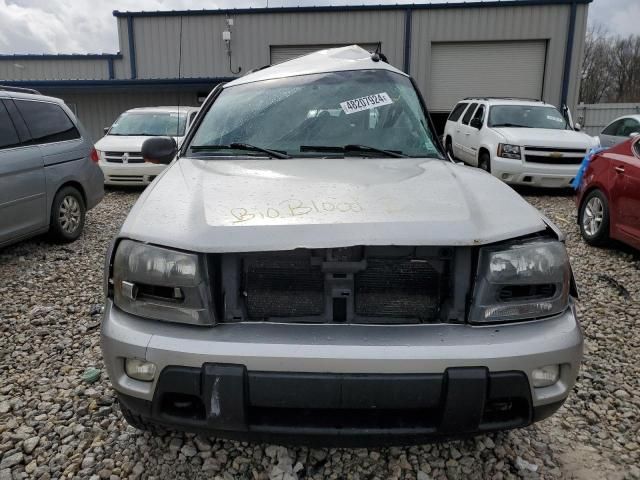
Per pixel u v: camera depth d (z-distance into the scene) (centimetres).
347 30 1664
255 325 185
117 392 190
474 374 171
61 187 566
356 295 192
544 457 230
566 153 856
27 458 229
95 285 451
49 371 304
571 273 202
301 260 190
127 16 1709
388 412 182
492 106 1014
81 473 219
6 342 343
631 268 505
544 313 186
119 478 216
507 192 219
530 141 863
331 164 251
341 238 175
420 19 1638
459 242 178
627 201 516
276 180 221
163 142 312
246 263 191
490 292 183
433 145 284
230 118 296
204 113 309
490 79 1675
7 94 507
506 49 1652
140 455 229
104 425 251
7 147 487
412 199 200
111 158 911
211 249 178
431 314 192
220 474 218
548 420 258
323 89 304
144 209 204
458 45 1659
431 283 191
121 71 1766
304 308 191
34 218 518
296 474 219
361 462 226
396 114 293
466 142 1055
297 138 281
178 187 220
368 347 173
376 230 178
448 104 1698
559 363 180
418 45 1656
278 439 183
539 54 1650
